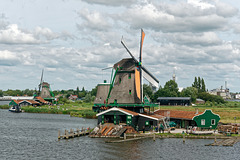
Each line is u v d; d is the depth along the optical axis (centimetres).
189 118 7388
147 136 6681
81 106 17412
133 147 5616
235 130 7150
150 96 18975
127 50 7712
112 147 5603
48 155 5019
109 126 6981
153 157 4938
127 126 6888
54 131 7762
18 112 14750
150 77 8794
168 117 7731
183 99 17500
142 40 8225
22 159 4769
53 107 16462
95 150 5356
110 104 7869
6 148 5534
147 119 7325
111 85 8019
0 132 7488
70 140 6284
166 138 6569
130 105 7706
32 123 9662
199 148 5597
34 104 17400
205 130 7294
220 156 5050
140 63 7888
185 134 6819
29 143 6000
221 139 6531
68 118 11638
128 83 7900
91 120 10912
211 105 16788
